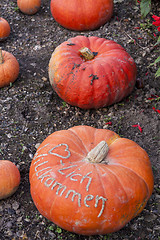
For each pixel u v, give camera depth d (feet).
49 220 4.58
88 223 4.13
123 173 4.25
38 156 4.46
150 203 4.71
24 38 6.88
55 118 5.65
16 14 7.45
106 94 5.38
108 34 6.59
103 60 5.41
